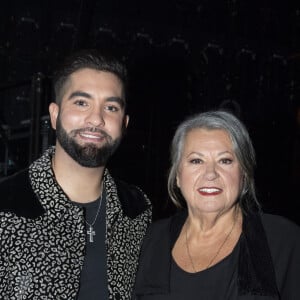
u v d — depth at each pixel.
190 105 6.11
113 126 2.00
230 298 1.86
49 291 1.87
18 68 5.36
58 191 1.96
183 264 2.01
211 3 6.32
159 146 5.52
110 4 5.80
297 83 6.76
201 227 2.09
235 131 2.02
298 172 6.41
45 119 3.43
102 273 1.99
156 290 1.98
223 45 6.38
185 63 6.14
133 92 5.82
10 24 5.36
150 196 5.26
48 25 5.47
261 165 6.39
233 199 2.02
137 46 5.92
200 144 2.01
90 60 2.03
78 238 1.95
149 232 2.22
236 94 6.41
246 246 1.93
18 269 1.87
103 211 2.09
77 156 1.96
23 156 4.14
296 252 1.90
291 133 6.55
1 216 1.89
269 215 2.02
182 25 6.16
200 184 2.00
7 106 5.14
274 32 6.66
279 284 1.86
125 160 5.19
